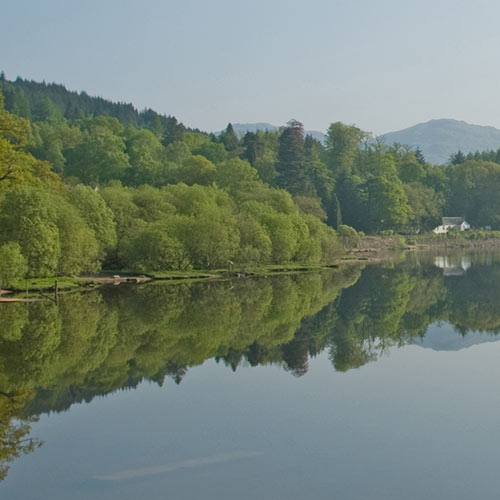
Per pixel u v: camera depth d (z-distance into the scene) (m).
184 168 141.12
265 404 26.08
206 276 80.00
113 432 22.70
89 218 75.19
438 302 59.47
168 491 17.94
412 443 21.55
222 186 133.50
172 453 20.70
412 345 38.75
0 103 64.50
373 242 160.75
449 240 181.25
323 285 73.56
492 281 79.00
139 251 78.62
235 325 45.09
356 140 195.50
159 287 68.50
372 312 52.62
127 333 41.47
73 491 17.97
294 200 139.00
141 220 82.56
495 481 18.50
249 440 21.84
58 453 20.77
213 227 82.19
